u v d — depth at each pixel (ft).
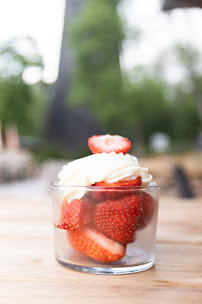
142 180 1.93
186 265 1.93
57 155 46.29
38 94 66.03
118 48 55.11
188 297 1.48
